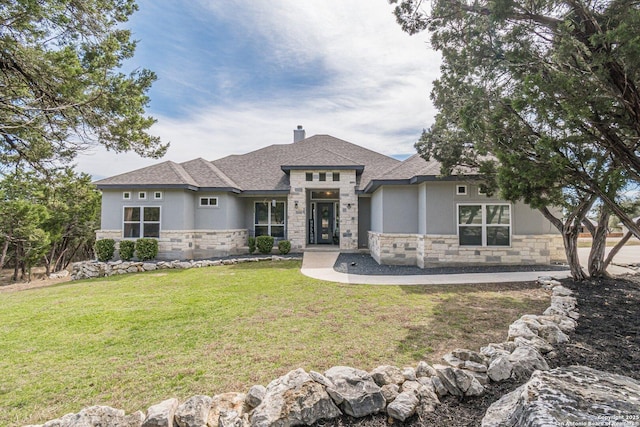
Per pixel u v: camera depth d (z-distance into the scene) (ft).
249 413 9.40
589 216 31.91
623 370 11.21
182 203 49.80
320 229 64.23
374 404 9.60
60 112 21.16
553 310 17.93
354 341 15.87
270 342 15.98
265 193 55.98
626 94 14.53
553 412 6.60
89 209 71.15
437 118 28.81
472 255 38.06
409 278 32.50
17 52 19.02
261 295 26.16
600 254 28.25
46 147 23.67
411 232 42.60
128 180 49.60
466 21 19.33
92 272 44.62
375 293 26.17
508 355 12.06
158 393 11.55
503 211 38.01
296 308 22.11
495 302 22.77
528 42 17.39
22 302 26.55
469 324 18.10
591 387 7.62
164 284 32.58
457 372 10.55
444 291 26.48
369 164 64.59
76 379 12.62
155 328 18.57
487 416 8.38
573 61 15.66
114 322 19.85
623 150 16.02
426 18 20.10
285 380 10.13
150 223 49.75
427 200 38.83
